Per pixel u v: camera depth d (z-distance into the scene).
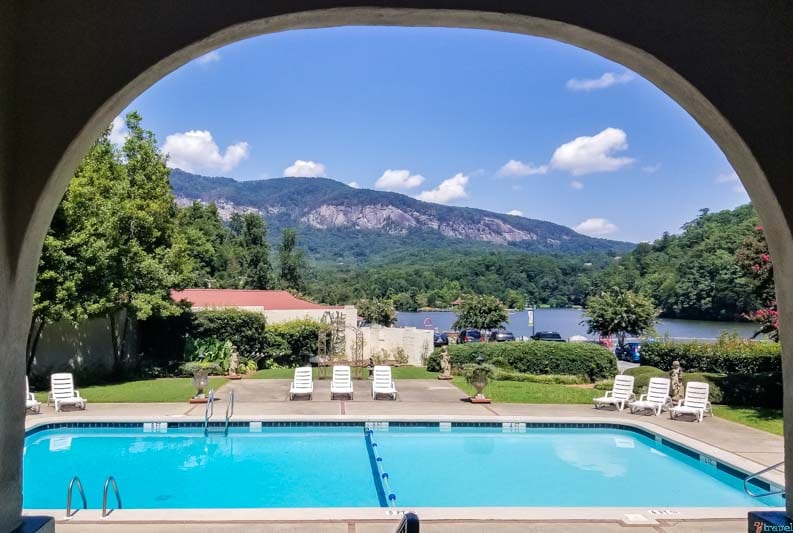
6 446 3.55
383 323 38.91
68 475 9.77
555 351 20.33
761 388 14.60
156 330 21.62
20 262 3.58
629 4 3.63
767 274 14.01
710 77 3.61
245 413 13.09
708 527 6.40
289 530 6.20
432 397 15.69
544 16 3.62
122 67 3.57
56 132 3.56
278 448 11.41
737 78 3.61
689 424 12.30
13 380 3.62
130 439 11.98
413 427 12.73
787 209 3.60
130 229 19.17
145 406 13.89
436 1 3.60
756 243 14.20
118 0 3.59
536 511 6.85
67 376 13.74
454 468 10.23
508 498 8.64
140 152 20.06
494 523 6.48
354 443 11.82
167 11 3.58
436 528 6.33
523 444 11.87
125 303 18.92
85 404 14.02
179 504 8.30
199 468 10.13
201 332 22.05
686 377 15.45
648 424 12.27
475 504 8.37
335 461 10.56
